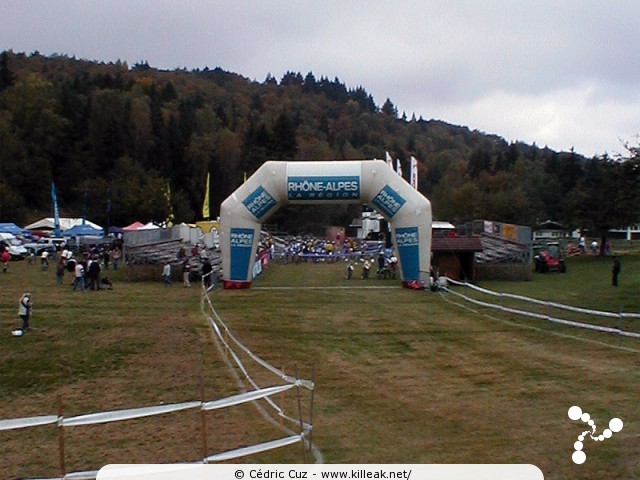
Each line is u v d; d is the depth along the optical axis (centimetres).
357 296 3331
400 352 2006
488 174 13062
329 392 1529
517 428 1217
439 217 10138
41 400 1576
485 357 1903
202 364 1795
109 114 11925
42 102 11475
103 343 2109
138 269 4022
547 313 2698
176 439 1219
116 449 1178
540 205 10281
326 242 7344
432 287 3559
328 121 19612
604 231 6356
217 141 13425
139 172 11206
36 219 9725
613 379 1599
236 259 3653
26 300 2273
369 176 3566
